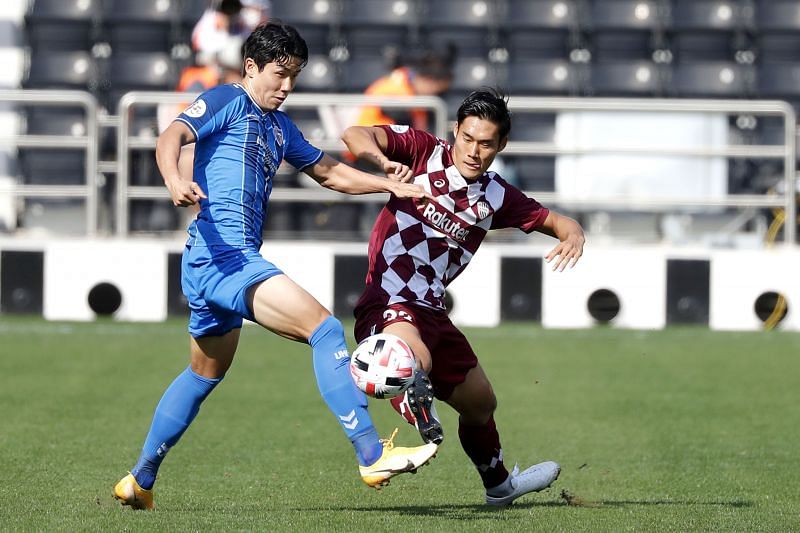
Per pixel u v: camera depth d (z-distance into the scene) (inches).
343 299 1895.9
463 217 733.9
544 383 1355.8
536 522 686.5
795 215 1987.0
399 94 2034.9
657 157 2122.3
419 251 734.5
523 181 2222.0
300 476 864.9
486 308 1908.2
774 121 2341.3
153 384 1306.6
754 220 2144.4
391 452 651.5
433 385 743.1
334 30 2380.7
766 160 2220.7
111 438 1000.9
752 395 1285.7
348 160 1995.6
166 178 650.8
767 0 2411.4
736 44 2406.5
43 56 2292.1
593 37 2399.1
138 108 2224.4
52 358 1492.4
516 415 1154.7
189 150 1358.3
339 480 851.4
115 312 1910.7
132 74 2292.1
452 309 1907.0
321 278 1892.2
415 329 709.3
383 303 729.6
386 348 650.8
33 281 1908.2
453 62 2094.0
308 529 646.5
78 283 1905.8
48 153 2210.9
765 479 866.8
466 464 929.5
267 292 675.4
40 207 2092.8
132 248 1907.0
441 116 1951.3
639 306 1916.8
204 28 1984.5
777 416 1157.7
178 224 2073.1
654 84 2347.4
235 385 1326.3
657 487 837.8
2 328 1775.3
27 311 1913.1
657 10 2401.6
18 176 2203.5
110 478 834.8
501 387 1325.0
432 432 643.5
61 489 792.3
